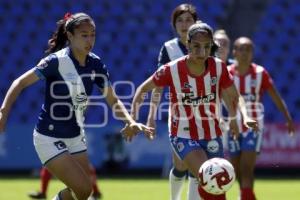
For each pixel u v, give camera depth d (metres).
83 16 20.17
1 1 63.84
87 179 20.30
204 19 63.41
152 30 62.34
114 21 63.03
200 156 21.05
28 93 57.09
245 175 28.22
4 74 59.44
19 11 63.47
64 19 21.39
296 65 59.84
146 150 50.34
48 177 34.12
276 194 38.22
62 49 20.86
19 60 60.28
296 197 36.66
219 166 19.78
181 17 24.94
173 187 25.78
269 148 50.03
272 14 63.72
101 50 60.50
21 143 50.66
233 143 28.62
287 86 58.16
